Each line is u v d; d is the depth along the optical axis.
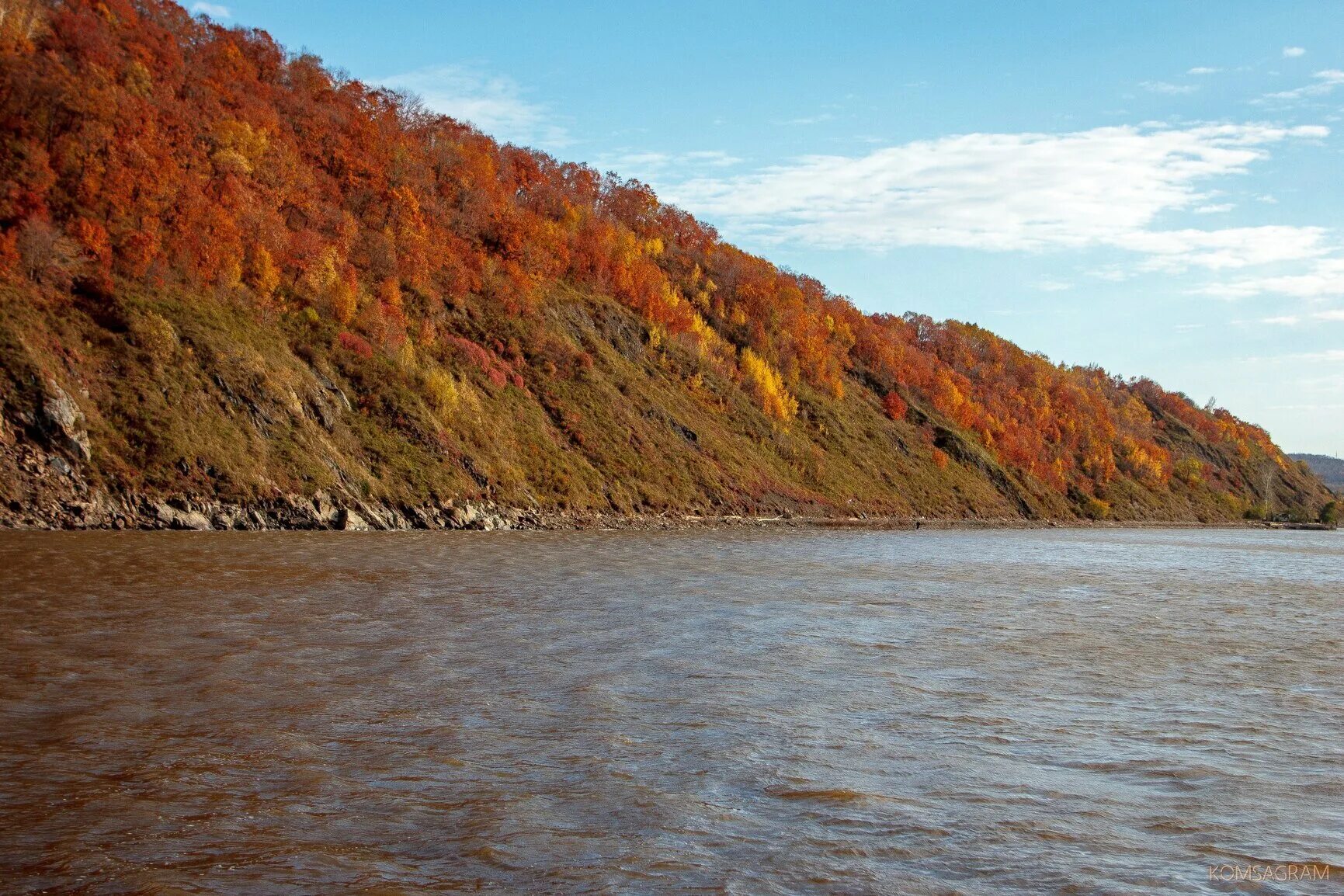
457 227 114.62
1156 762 14.68
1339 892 9.99
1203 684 21.09
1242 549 93.88
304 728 14.76
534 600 31.03
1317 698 19.88
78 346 58.50
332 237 92.00
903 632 27.25
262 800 11.63
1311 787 13.57
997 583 44.22
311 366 74.25
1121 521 178.62
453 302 101.38
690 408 116.00
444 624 25.36
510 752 13.94
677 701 17.52
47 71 73.69
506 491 78.06
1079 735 16.20
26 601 25.67
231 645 21.03
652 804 11.99
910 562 55.44
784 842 10.92
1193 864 10.66
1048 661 23.44
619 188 168.75
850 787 12.93
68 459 51.94
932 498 138.25
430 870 9.81
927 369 180.38
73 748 13.32
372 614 26.50
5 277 58.34
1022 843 11.13
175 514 53.91
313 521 60.56
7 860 9.66
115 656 19.31
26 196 64.88
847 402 154.12
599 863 10.11
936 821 11.78
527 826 11.09
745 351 138.00
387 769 12.97
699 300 148.25
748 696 18.11
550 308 112.56
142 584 30.05
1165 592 43.31
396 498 68.31
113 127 74.94
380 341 83.19
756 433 122.88
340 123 110.50
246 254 78.31
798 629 26.97
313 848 10.27
